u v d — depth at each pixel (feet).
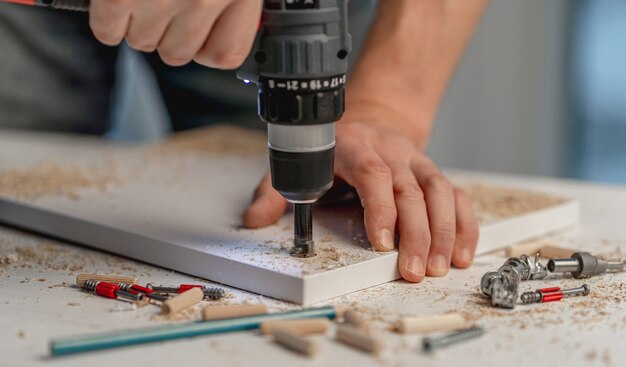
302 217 3.66
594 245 4.43
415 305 3.47
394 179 4.08
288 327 3.13
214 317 3.23
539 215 4.55
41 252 4.26
